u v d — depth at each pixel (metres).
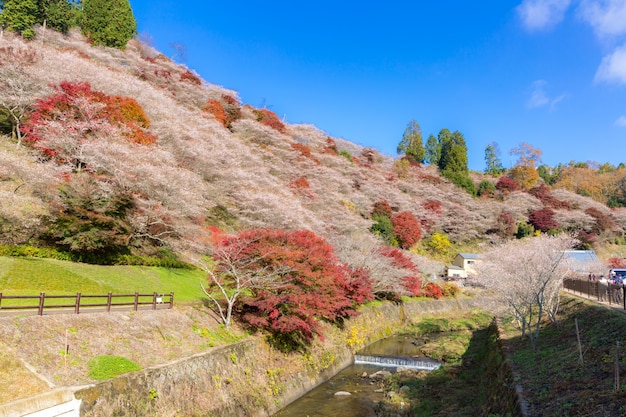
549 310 21.91
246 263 21.78
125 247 26.31
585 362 13.26
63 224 22.23
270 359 20.61
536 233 73.56
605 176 106.12
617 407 8.99
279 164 53.84
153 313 18.19
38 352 12.24
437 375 22.38
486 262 34.00
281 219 36.47
